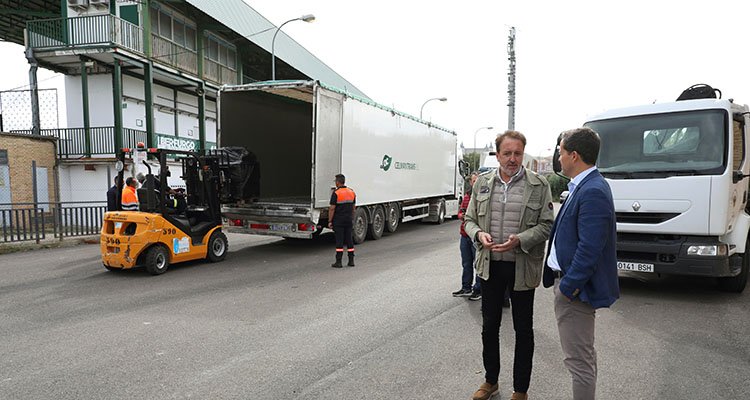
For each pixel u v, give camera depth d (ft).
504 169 11.65
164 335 17.19
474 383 13.02
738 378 13.25
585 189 9.73
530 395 12.32
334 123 35.50
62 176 62.75
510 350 15.46
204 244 31.22
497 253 11.68
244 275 27.81
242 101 38.27
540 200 11.45
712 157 20.74
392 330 17.52
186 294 23.32
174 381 13.25
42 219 40.47
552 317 19.08
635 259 21.93
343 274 27.86
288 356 15.02
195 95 83.97
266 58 98.07
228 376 13.56
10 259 33.60
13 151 55.83
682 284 24.41
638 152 22.56
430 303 21.24
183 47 74.38
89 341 16.61
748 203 24.30
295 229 34.94
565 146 10.09
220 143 36.19
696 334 16.85
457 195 64.23
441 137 57.52
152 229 27.53
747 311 19.61
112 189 34.73
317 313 19.83
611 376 13.42
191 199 32.17
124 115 68.23
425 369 13.94
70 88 68.39
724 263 20.42
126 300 22.26
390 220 45.98
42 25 66.44
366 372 13.74
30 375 13.78
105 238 27.78
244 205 35.78
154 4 70.23
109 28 61.67
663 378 13.28
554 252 10.37
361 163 39.04
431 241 42.37
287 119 43.83
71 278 27.17
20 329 18.04
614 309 19.99
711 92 24.45
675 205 20.80
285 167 43.75
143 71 68.44
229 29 82.07
